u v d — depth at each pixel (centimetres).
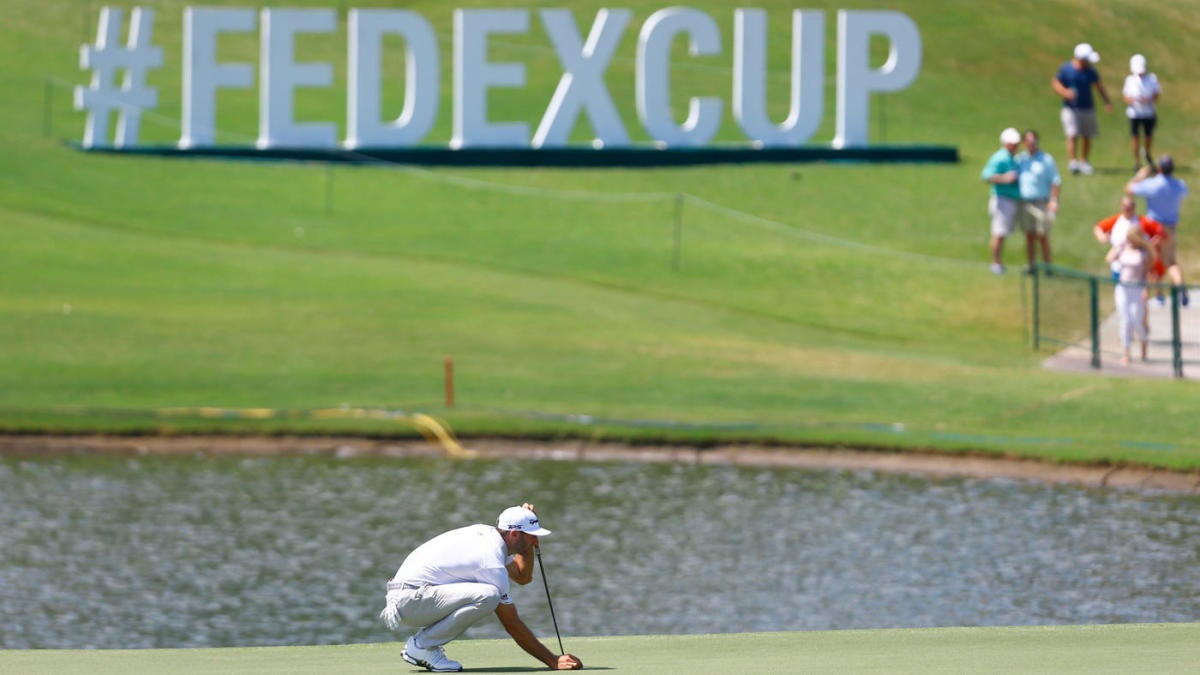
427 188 16638
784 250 15088
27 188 16212
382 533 8512
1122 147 18575
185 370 11625
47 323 12525
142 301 13200
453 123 19600
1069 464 9819
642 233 15512
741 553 8156
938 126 19338
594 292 13862
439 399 11131
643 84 17512
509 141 17438
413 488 9519
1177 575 7662
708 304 13662
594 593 7488
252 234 15238
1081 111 16738
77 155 17362
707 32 17575
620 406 10988
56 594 7356
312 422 10625
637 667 3909
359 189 16550
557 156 17425
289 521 8744
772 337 12775
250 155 17338
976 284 13950
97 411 10756
